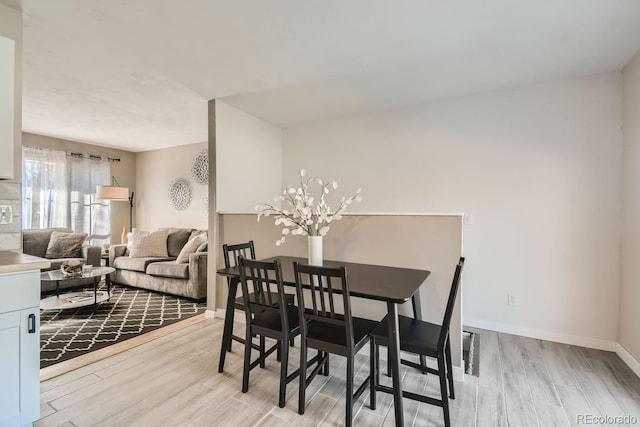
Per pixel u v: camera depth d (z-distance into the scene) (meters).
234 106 3.53
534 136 2.87
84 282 4.52
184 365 2.30
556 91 2.79
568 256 2.73
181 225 5.79
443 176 3.29
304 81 2.85
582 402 1.88
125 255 5.01
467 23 1.96
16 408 1.49
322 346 1.72
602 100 2.62
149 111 3.74
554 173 2.79
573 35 2.08
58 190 5.09
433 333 1.80
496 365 2.33
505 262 2.98
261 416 1.74
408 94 3.15
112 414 1.74
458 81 2.83
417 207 3.43
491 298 3.03
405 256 2.37
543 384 2.08
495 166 3.04
